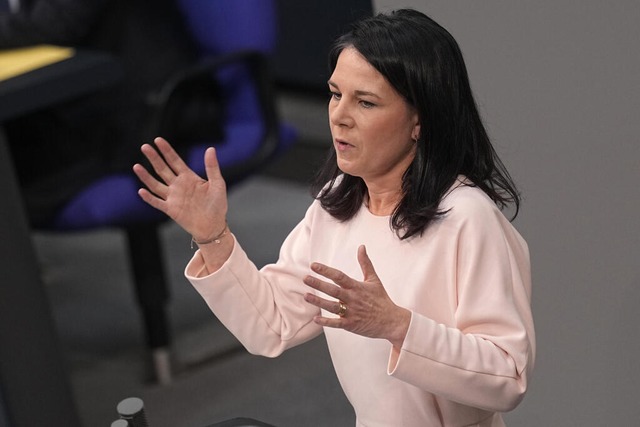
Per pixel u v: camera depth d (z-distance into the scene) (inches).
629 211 258.4
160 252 420.2
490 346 189.0
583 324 278.8
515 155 272.8
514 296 195.9
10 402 354.3
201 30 432.8
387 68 187.2
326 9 645.9
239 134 430.0
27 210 401.7
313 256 215.6
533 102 264.5
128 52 431.8
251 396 416.2
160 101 404.2
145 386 429.7
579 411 289.7
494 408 191.5
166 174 209.9
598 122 255.6
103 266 544.4
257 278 217.0
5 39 419.5
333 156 214.5
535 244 278.8
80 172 417.1
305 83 677.9
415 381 185.9
